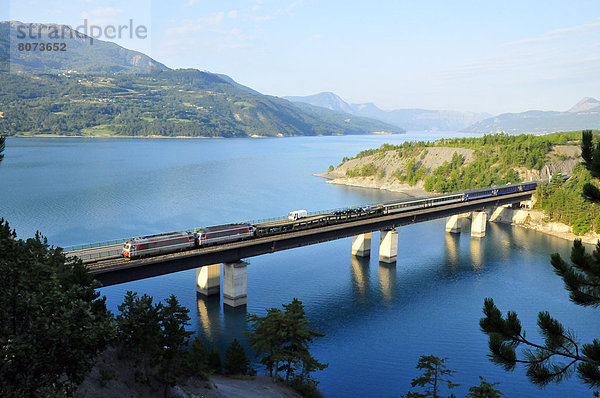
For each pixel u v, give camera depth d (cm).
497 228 17388
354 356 7144
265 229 9544
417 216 13488
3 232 2811
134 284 9988
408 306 9194
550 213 17062
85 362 2359
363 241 12669
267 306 8938
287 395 5097
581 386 6406
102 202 19038
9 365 2084
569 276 2103
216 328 7862
